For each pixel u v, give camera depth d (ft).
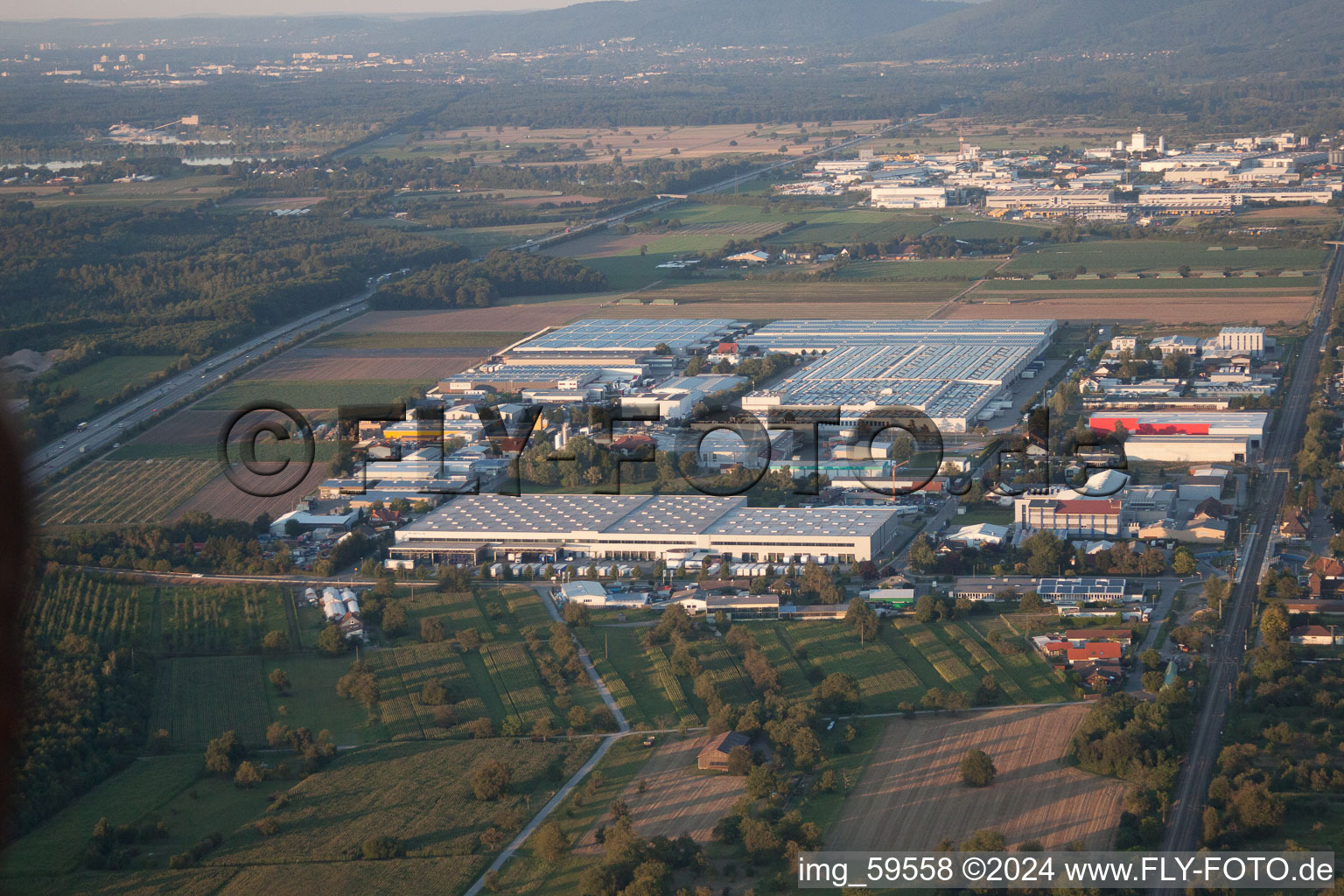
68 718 547.08
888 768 498.69
